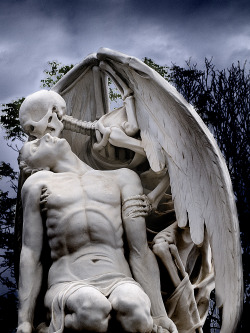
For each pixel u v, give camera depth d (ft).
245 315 27.78
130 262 20.31
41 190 20.62
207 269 21.42
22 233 21.53
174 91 20.95
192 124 20.62
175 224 21.29
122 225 20.54
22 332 19.62
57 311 18.56
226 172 20.48
